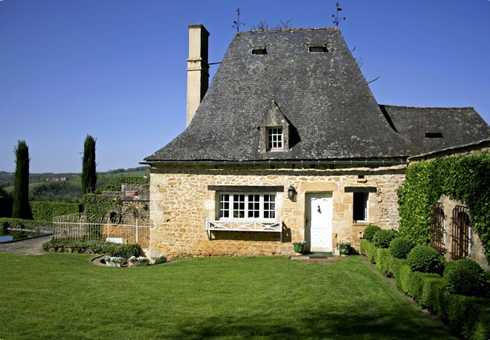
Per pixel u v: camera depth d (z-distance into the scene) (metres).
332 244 17.81
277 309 10.07
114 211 25.94
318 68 20.72
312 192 18.03
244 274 13.99
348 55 20.94
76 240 21.84
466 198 11.02
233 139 18.98
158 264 17.56
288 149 18.17
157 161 18.53
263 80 20.73
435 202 13.25
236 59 21.58
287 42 21.72
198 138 19.33
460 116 21.56
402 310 9.75
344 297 10.96
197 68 21.91
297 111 19.52
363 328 8.65
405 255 12.12
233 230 18.09
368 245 15.97
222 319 9.41
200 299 11.04
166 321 9.29
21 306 10.32
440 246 13.16
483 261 10.55
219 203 18.70
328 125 18.84
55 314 9.73
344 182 17.73
